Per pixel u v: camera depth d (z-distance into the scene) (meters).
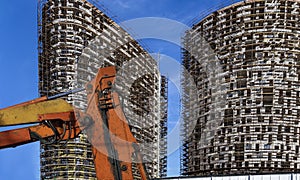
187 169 81.62
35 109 15.02
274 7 86.00
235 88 82.12
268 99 80.38
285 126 78.62
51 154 66.19
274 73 81.81
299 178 41.00
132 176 13.91
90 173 66.25
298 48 84.06
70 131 14.73
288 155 77.25
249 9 86.62
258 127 78.81
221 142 79.88
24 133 14.87
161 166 72.38
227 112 81.25
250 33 85.19
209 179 44.62
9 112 14.95
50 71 71.00
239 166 77.25
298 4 86.25
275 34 84.69
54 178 65.19
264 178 42.28
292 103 80.31
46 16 75.62
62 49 73.00
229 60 85.31
